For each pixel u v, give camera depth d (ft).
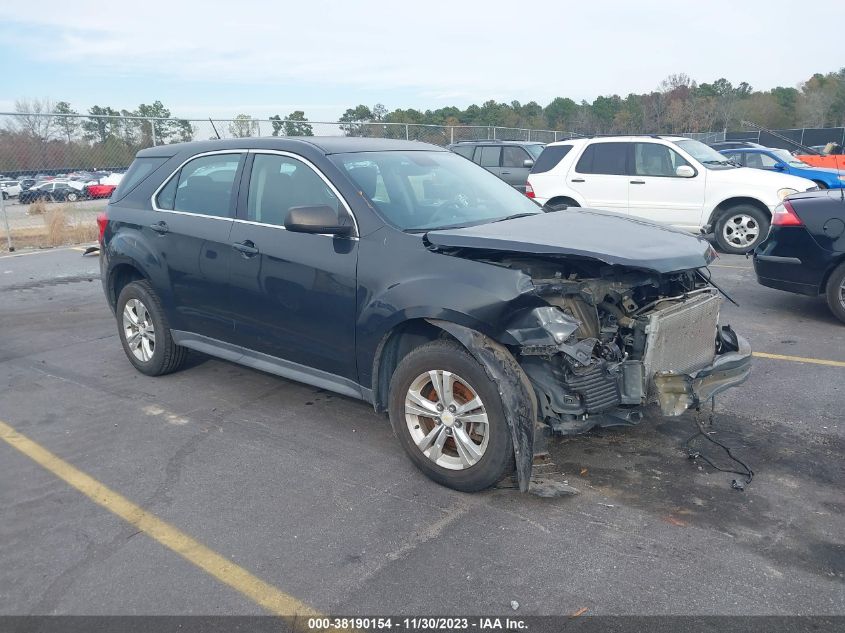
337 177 14.08
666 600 9.46
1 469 13.78
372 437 14.88
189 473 13.42
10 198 55.01
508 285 11.47
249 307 15.33
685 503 11.91
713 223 36.42
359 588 9.89
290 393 17.53
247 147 15.98
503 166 51.01
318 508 12.03
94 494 12.71
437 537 11.07
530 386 11.66
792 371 18.22
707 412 15.65
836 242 21.44
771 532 11.00
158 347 18.24
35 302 28.91
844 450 13.74
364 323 13.12
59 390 18.15
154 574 10.32
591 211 15.81
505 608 9.39
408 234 12.94
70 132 49.60
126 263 18.19
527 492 12.39
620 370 11.76
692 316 12.63
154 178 18.06
